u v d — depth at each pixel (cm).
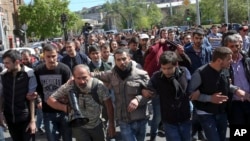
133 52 935
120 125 549
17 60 570
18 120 579
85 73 493
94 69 806
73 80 508
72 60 848
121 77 536
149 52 747
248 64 559
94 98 503
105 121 642
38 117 870
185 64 686
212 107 509
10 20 5944
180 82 510
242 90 546
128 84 533
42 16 5938
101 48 850
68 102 508
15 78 573
